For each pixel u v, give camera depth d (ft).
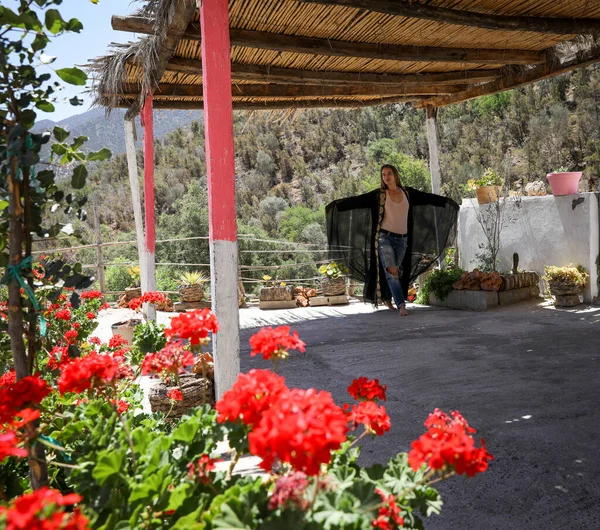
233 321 10.77
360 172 150.10
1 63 5.51
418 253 26.96
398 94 25.96
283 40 18.11
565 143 104.42
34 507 2.77
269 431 3.28
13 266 5.80
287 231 124.26
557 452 8.46
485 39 20.33
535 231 25.55
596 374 12.62
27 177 5.84
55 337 11.77
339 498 3.76
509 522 6.51
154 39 16.22
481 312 23.40
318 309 28.94
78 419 5.83
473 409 10.71
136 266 38.75
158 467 4.33
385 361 15.20
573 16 18.47
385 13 15.55
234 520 3.62
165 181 166.30
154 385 10.21
